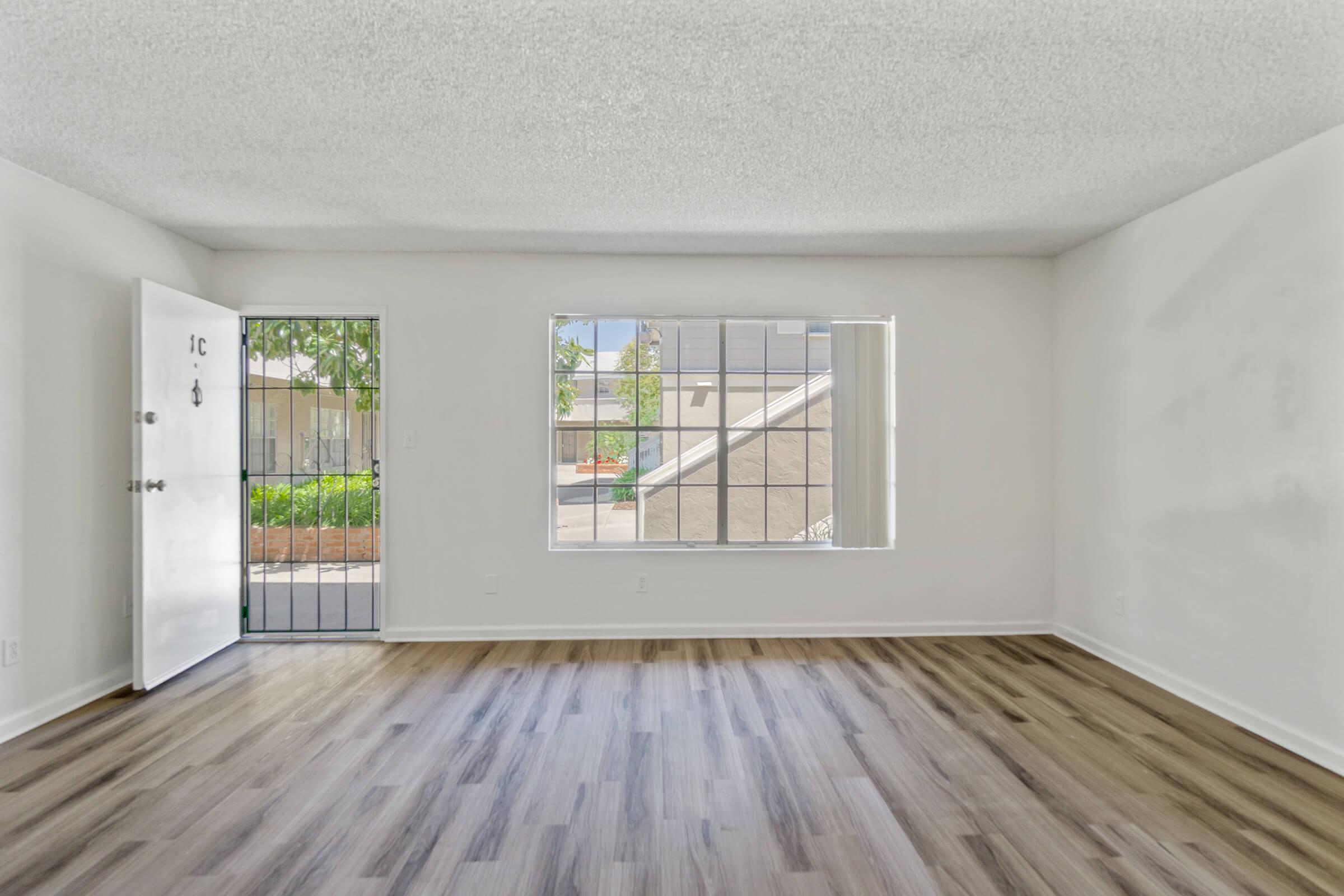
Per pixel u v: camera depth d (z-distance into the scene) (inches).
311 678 133.8
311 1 67.6
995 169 110.9
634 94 86.8
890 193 121.8
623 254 161.2
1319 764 97.4
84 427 121.7
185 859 74.7
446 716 115.2
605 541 165.0
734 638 161.2
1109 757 99.7
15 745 103.0
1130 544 137.8
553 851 76.5
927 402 164.2
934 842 78.0
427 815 84.0
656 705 119.9
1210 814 84.2
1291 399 102.8
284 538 168.6
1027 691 126.5
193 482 139.5
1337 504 96.2
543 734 108.0
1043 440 165.3
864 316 163.6
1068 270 158.7
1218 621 116.0
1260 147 102.7
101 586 125.3
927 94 86.8
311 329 167.6
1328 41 74.4
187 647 137.5
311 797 88.1
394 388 158.6
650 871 72.8
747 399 165.5
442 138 99.7
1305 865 73.7
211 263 156.5
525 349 160.1
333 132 97.7
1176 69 80.7
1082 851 76.2
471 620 159.6
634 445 165.2
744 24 71.7
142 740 105.3
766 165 109.3
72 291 119.2
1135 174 112.9
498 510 159.8
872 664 142.0
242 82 83.8
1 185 106.3
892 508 165.8
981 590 164.6
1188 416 122.5
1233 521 113.0
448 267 159.5
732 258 162.4
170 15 69.9
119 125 95.3
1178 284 124.9
